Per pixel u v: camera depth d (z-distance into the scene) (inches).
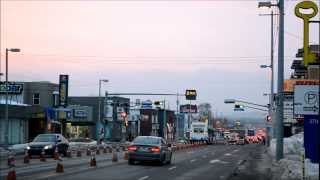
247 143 4608.8
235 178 1015.0
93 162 1248.2
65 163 1353.3
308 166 1007.0
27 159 1375.5
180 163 1478.8
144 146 1323.8
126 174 1039.6
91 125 3892.7
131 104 5123.0
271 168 1246.9
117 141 4148.6
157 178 973.2
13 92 2625.5
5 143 2222.0
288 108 2209.6
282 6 1391.5
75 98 4094.5
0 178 871.1
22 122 2790.4
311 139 1040.2
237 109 3934.5
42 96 3206.2
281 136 1382.9
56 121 3142.2
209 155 2041.1
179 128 6274.6
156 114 5378.9
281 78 1391.5
